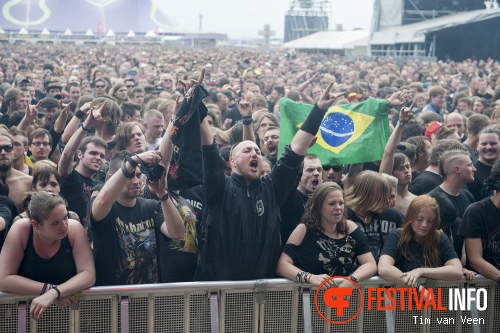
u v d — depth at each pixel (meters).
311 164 5.97
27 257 4.72
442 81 20.34
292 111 7.22
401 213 5.93
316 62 37.19
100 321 4.80
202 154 4.92
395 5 43.44
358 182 5.70
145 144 7.67
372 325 5.22
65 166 6.88
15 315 4.68
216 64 30.88
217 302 4.95
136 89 12.96
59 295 4.64
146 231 5.27
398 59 36.22
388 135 7.21
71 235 4.83
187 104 4.87
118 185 4.79
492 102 12.80
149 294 4.85
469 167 6.33
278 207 5.36
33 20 63.03
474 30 36.62
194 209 6.02
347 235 5.30
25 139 7.18
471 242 5.51
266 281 5.04
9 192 6.50
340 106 7.20
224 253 5.14
